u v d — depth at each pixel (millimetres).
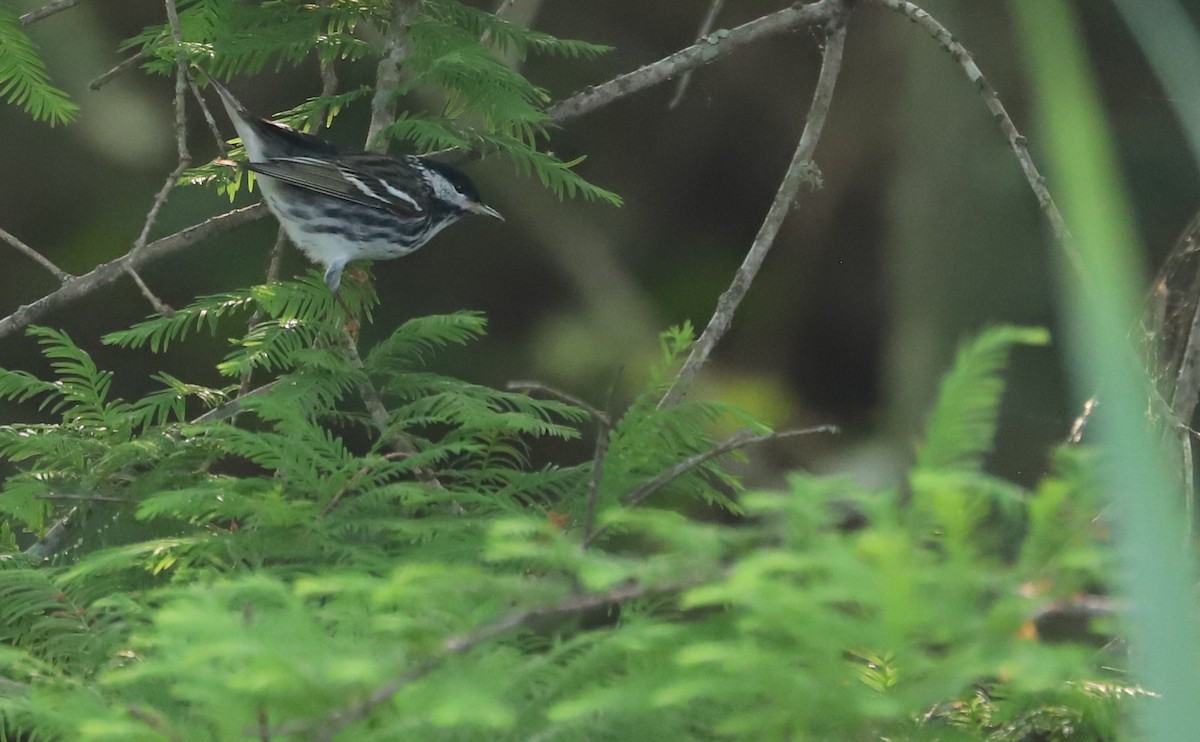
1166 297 6441
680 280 19469
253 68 7934
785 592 2344
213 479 5125
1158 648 1838
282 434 4789
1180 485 5137
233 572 3945
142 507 4105
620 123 19672
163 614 2520
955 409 2822
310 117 8172
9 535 5586
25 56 7883
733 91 19625
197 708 2723
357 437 14555
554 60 18438
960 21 17688
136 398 15711
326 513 4410
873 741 2695
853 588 2324
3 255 15820
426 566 2627
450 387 5488
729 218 19953
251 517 4266
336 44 7875
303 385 5754
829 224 19828
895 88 19344
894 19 19031
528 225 18562
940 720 3545
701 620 3066
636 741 2828
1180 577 1865
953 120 17594
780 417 18312
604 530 4023
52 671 3248
